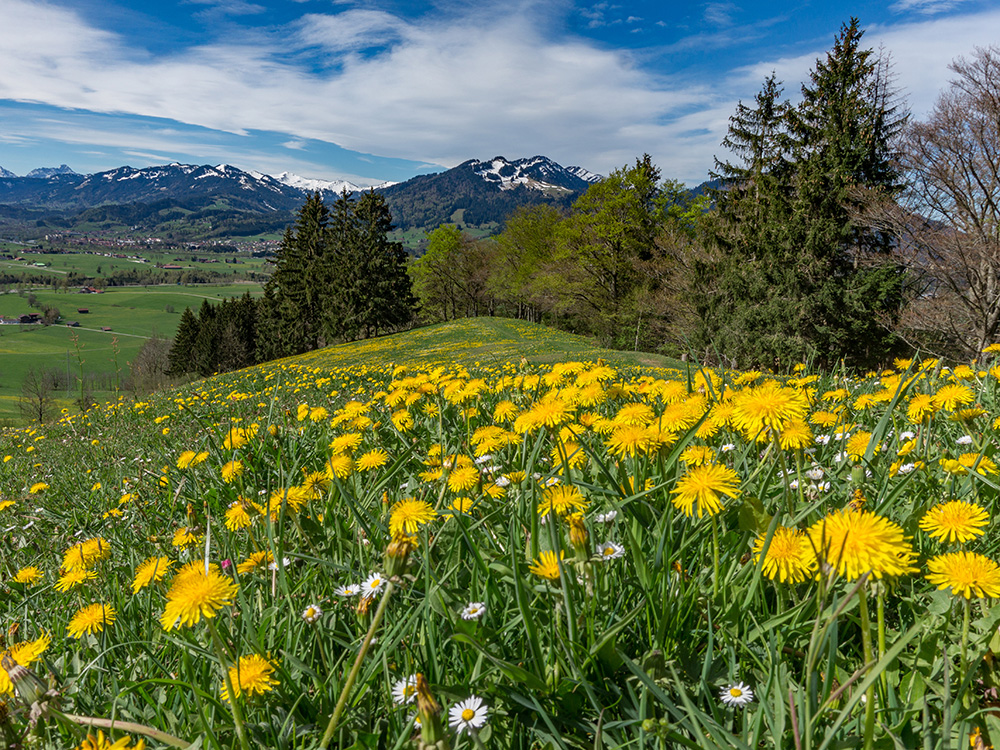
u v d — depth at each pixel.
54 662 1.63
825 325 25.38
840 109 29.19
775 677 1.07
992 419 2.43
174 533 2.74
